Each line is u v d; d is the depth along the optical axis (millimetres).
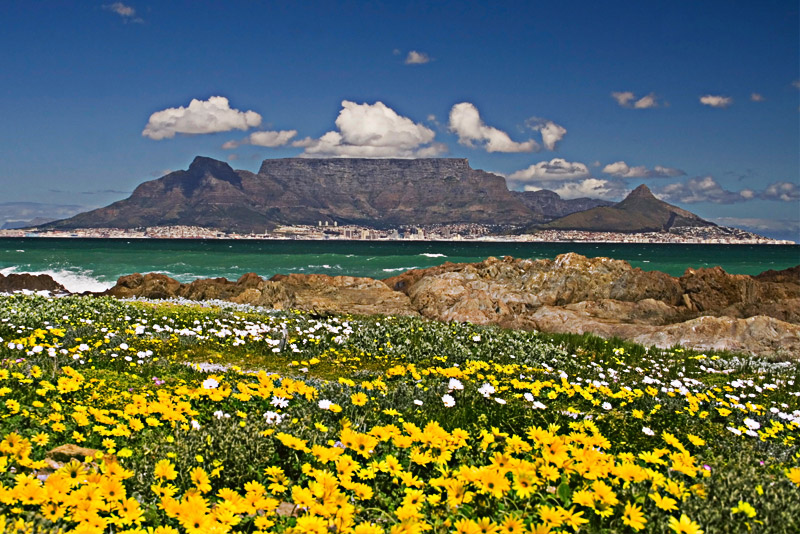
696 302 29531
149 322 18453
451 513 4926
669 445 8180
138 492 5422
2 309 16609
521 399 10234
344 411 8297
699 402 10227
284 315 23906
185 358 13961
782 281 38219
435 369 13273
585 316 24172
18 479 4734
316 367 14133
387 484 5746
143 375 11227
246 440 6488
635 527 4656
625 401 10438
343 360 14742
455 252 147000
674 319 25500
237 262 84250
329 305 29594
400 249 168875
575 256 32156
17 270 66250
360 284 33875
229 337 16625
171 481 5707
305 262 86312
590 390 10680
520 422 8672
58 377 9219
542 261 34219
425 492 5609
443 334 17953
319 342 16312
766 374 15805
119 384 10055
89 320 16719
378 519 5059
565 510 4844
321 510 4449
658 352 18266
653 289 30281
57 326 15406
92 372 10898
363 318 23516
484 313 27547
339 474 5367
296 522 4816
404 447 5906
